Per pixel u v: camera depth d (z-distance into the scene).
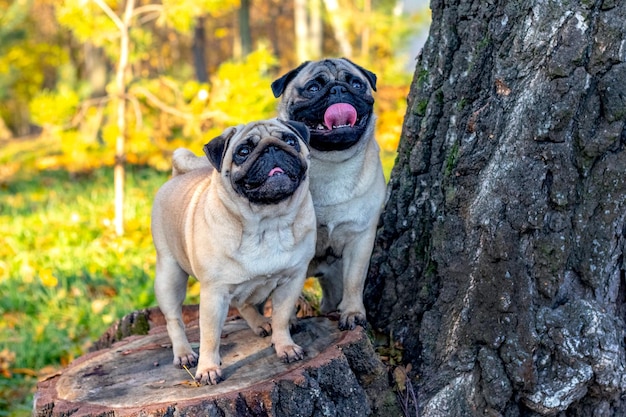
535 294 1.29
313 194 1.44
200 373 1.29
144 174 4.27
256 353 1.38
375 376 1.35
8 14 7.59
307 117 1.47
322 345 1.37
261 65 2.88
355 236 1.47
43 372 2.05
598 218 1.28
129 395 1.29
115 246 2.85
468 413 1.33
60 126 3.01
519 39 1.30
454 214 1.37
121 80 3.06
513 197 1.30
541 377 1.28
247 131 1.30
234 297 1.35
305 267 1.35
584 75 1.25
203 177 1.46
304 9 6.91
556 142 1.27
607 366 1.25
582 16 1.25
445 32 1.41
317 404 1.26
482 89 1.37
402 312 1.47
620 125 1.25
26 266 2.67
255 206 1.27
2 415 1.89
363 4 6.35
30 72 9.95
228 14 9.84
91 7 3.02
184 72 8.18
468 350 1.34
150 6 3.03
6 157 6.31
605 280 1.29
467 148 1.36
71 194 4.05
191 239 1.33
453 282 1.37
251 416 1.23
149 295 2.36
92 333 2.21
